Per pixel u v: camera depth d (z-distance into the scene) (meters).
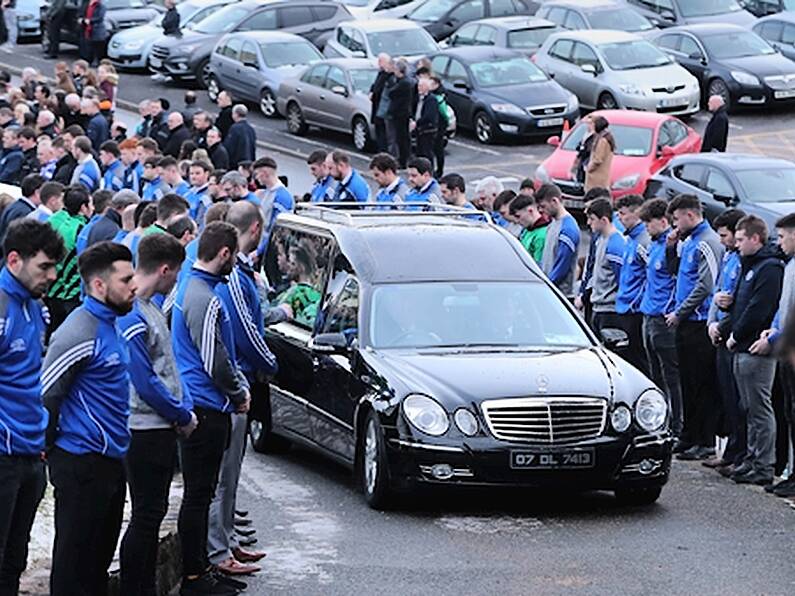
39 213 22.66
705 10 54.66
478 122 46.09
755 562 13.64
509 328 16.55
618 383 15.55
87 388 10.51
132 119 50.28
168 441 11.17
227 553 13.03
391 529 14.74
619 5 52.91
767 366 16.44
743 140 44.97
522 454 15.00
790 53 51.06
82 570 10.71
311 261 18.08
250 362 13.12
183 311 11.98
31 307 10.12
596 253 20.47
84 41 59.31
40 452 10.18
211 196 24.50
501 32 50.66
